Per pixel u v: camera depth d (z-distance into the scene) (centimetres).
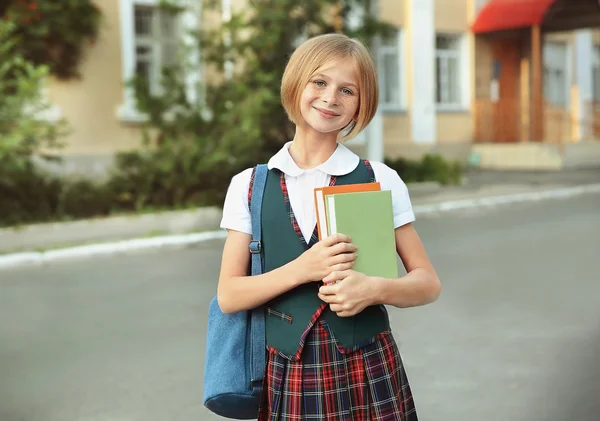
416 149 2041
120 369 486
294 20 1369
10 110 1098
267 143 1386
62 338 569
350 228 174
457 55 2192
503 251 920
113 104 1388
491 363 475
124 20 1391
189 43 1416
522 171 2041
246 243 189
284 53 1366
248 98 1292
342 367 180
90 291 747
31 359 514
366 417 181
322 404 178
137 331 584
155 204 1270
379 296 173
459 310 621
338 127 185
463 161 2162
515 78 2317
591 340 522
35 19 1263
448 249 943
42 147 1276
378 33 1421
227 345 188
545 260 852
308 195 185
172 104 1312
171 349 531
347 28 1394
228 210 191
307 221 183
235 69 1405
